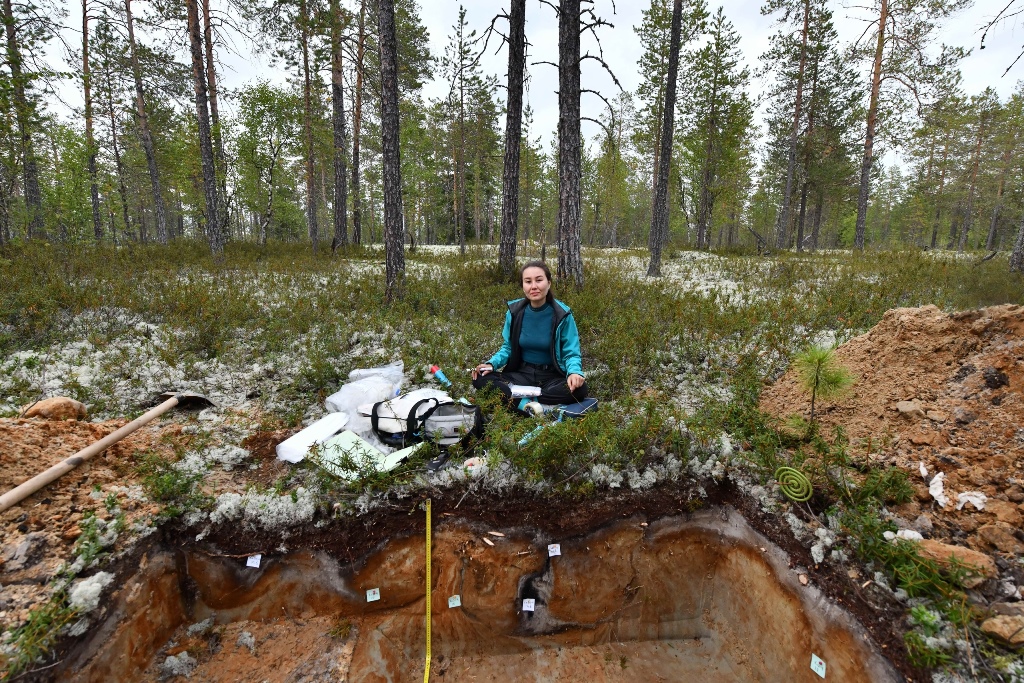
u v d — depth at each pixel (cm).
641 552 282
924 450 283
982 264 975
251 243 1577
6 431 265
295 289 802
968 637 192
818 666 221
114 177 1927
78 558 222
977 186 3322
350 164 2098
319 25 1272
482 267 932
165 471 289
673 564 285
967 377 310
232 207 2814
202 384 425
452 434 330
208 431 350
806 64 2122
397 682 261
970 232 3806
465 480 293
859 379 356
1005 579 210
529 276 377
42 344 470
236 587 260
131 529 248
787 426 323
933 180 3538
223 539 263
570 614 282
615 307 657
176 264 989
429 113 2422
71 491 255
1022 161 3019
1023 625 186
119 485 271
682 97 2073
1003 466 258
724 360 471
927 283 754
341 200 1642
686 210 3127
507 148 875
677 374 461
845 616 216
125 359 444
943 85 1611
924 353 338
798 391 380
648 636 287
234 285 784
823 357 290
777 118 2381
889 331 367
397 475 293
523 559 277
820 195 2800
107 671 212
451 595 275
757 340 500
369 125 2045
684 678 261
